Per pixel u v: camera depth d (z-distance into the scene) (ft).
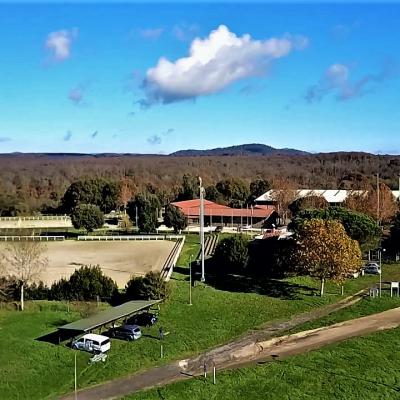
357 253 235.20
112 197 512.63
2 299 203.10
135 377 145.59
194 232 406.21
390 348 168.76
